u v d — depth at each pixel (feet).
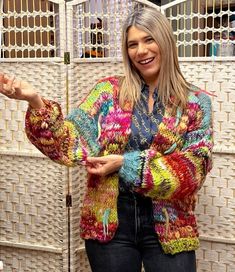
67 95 7.64
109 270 5.22
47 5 7.61
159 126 5.09
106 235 5.16
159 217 5.08
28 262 8.42
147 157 4.85
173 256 5.16
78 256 8.18
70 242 8.02
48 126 4.82
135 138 5.15
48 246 8.16
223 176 7.64
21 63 7.79
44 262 8.31
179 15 7.68
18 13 7.75
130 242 5.25
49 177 7.96
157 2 9.25
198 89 5.34
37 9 9.12
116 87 5.39
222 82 7.41
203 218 7.85
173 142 5.08
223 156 7.58
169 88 5.19
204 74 7.49
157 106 5.21
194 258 5.37
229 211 7.69
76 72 7.64
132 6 7.68
